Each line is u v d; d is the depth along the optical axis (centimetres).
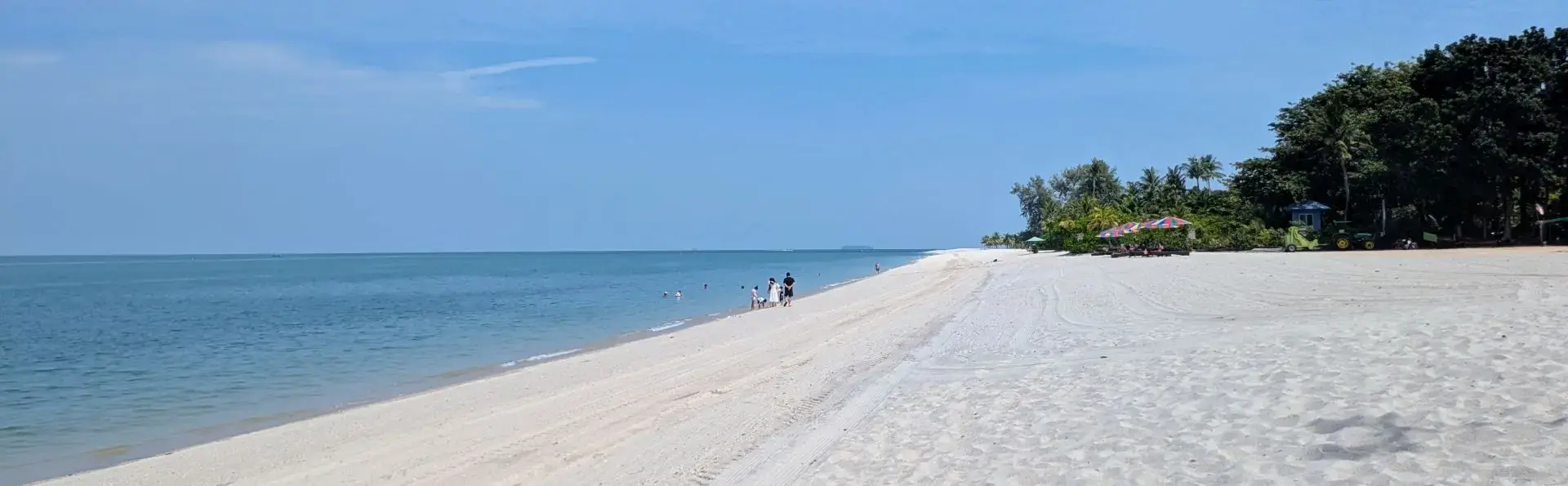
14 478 1056
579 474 901
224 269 13900
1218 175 10906
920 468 752
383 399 1513
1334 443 640
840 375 1359
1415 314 1216
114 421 1385
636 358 1873
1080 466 689
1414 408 694
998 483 679
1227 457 651
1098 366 1136
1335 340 1043
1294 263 3462
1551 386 695
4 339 2888
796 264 13112
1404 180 5600
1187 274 3094
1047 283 3231
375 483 934
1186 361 1067
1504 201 5550
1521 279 1881
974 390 1069
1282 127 7644
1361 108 6862
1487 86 5262
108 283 8531
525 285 6662
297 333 2877
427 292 5819
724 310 3491
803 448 889
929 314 2461
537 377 1650
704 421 1099
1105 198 12144
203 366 2052
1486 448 573
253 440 1188
